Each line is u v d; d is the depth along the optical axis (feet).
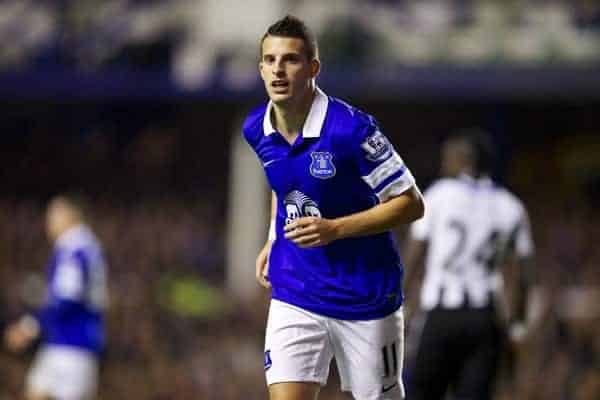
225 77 175.94
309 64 33.60
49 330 70.49
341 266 34.96
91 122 209.97
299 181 34.27
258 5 174.40
